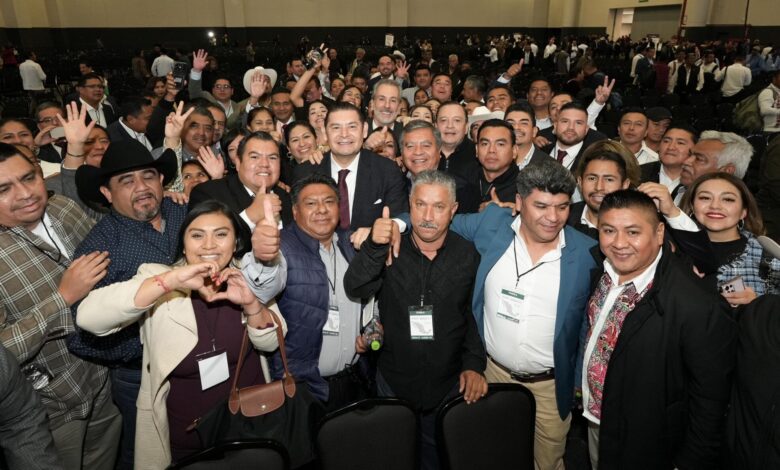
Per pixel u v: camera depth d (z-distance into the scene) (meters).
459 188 2.93
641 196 1.62
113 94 9.24
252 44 20.23
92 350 1.80
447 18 23.45
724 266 2.05
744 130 6.37
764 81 9.97
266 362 1.98
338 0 22.09
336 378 2.09
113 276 1.91
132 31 20.80
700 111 7.75
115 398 2.08
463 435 1.89
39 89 11.53
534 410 1.97
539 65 17.72
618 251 1.61
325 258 2.04
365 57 17.88
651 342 1.62
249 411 1.72
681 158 3.17
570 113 3.53
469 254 2.05
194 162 3.15
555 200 1.79
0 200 1.75
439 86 5.30
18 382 1.31
